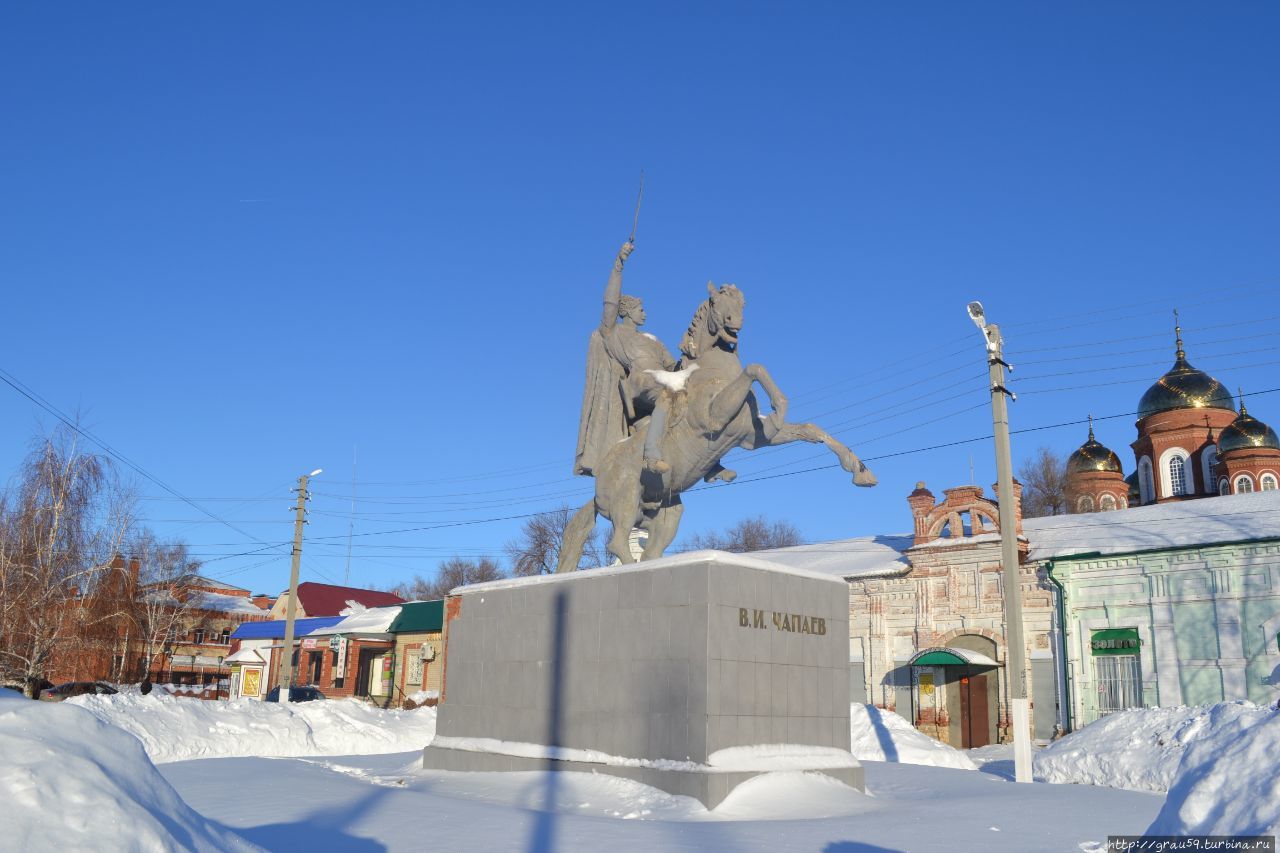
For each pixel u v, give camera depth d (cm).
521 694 1291
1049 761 1675
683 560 1123
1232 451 4528
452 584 7444
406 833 819
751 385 1093
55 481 3288
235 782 1157
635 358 1260
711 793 1020
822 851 774
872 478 1141
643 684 1131
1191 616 2669
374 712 2277
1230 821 548
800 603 1186
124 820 416
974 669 3053
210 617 5825
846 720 1216
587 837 816
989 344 1712
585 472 1318
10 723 443
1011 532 1650
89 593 3325
